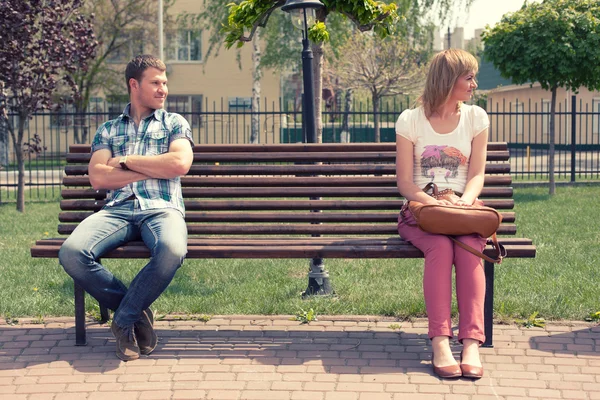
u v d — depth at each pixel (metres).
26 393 3.57
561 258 6.62
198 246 4.19
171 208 4.20
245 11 5.80
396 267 6.42
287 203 4.62
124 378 3.74
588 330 4.47
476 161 4.21
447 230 3.84
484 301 4.10
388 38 23.59
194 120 32.22
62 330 4.56
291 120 32.47
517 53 13.46
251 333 4.46
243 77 32.19
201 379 3.72
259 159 4.69
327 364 3.91
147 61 4.29
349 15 5.80
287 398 3.47
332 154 4.69
